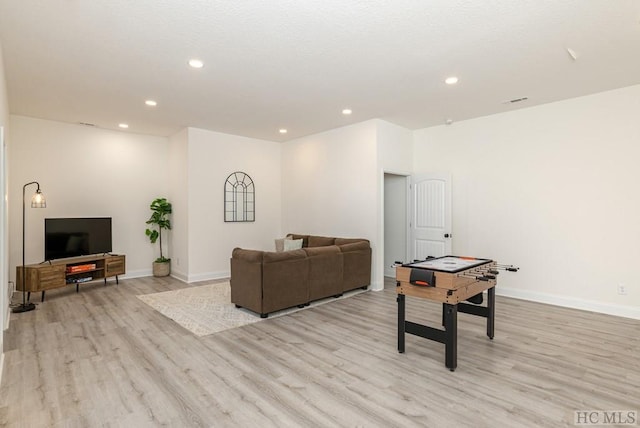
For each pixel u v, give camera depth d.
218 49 3.01
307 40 2.86
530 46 2.96
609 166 4.07
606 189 4.10
